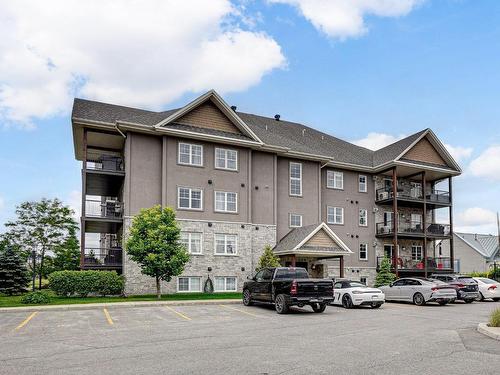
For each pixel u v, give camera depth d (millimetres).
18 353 10414
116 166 30562
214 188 31766
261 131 37062
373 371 8609
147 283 28641
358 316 18766
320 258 34938
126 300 24109
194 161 31375
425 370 8695
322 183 38438
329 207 38406
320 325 15648
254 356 10000
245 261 32062
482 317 18625
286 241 32719
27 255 40000
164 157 30250
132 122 29656
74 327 14984
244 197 32719
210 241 31109
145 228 25844
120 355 10117
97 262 30234
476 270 60250
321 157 36625
